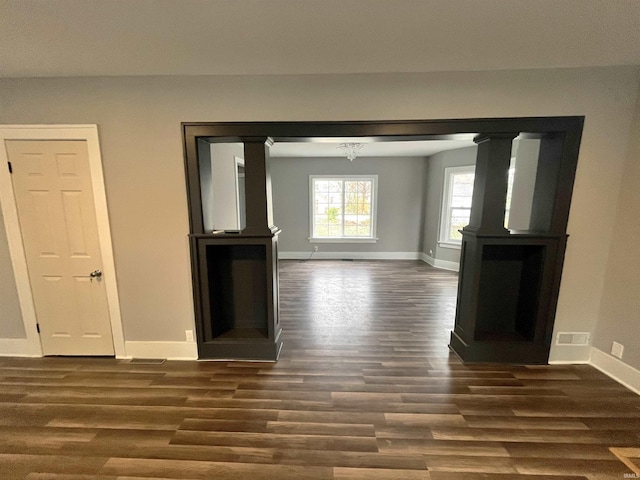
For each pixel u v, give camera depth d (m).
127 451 1.69
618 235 2.32
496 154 2.34
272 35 1.74
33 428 1.86
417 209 6.88
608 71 2.18
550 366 2.54
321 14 1.53
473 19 1.59
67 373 2.44
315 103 2.32
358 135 2.34
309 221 7.07
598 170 2.30
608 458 1.65
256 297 2.85
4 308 2.62
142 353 2.67
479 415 1.96
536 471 1.56
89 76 2.29
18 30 1.64
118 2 1.41
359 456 1.65
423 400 2.11
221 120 2.34
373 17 1.57
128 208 2.47
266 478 1.52
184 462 1.62
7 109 2.33
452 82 2.26
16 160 2.39
